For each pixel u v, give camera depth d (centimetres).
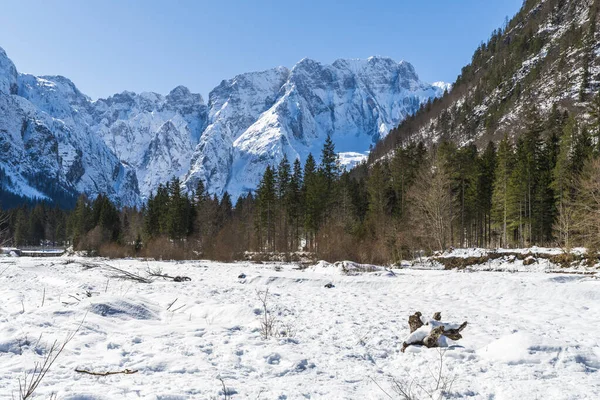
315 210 5962
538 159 5122
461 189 5169
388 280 2291
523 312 1419
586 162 3550
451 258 3500
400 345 889
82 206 9125
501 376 642
